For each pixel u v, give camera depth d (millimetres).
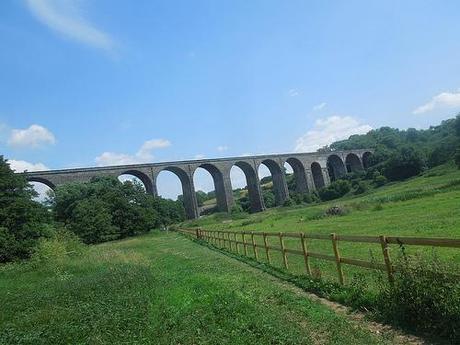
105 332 9750
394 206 44438
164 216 87188
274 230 40938
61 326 11000
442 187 56406
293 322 8930
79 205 70938
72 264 29094
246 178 102688
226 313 9867
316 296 11875
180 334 8859
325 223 39406
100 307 12688
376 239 9727
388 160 114250
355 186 113750
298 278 14250
